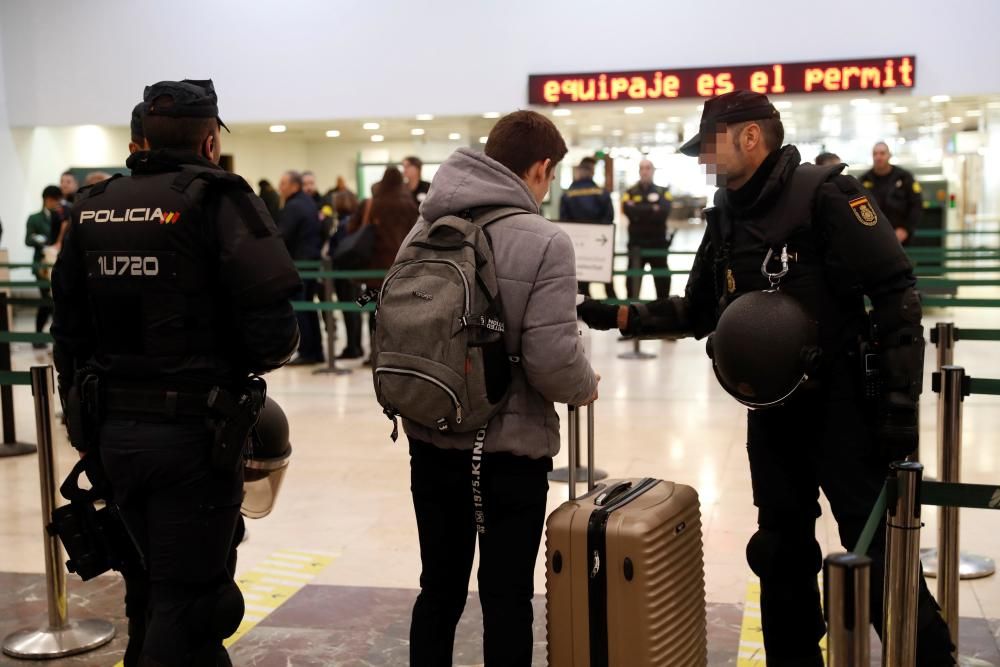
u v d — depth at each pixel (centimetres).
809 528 277
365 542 446
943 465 318
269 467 319
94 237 247
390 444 630
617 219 1516
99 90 1315
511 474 247
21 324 1335
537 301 238
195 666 248
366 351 1058
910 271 249
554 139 257
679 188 1331
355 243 880
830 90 1130
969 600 367
